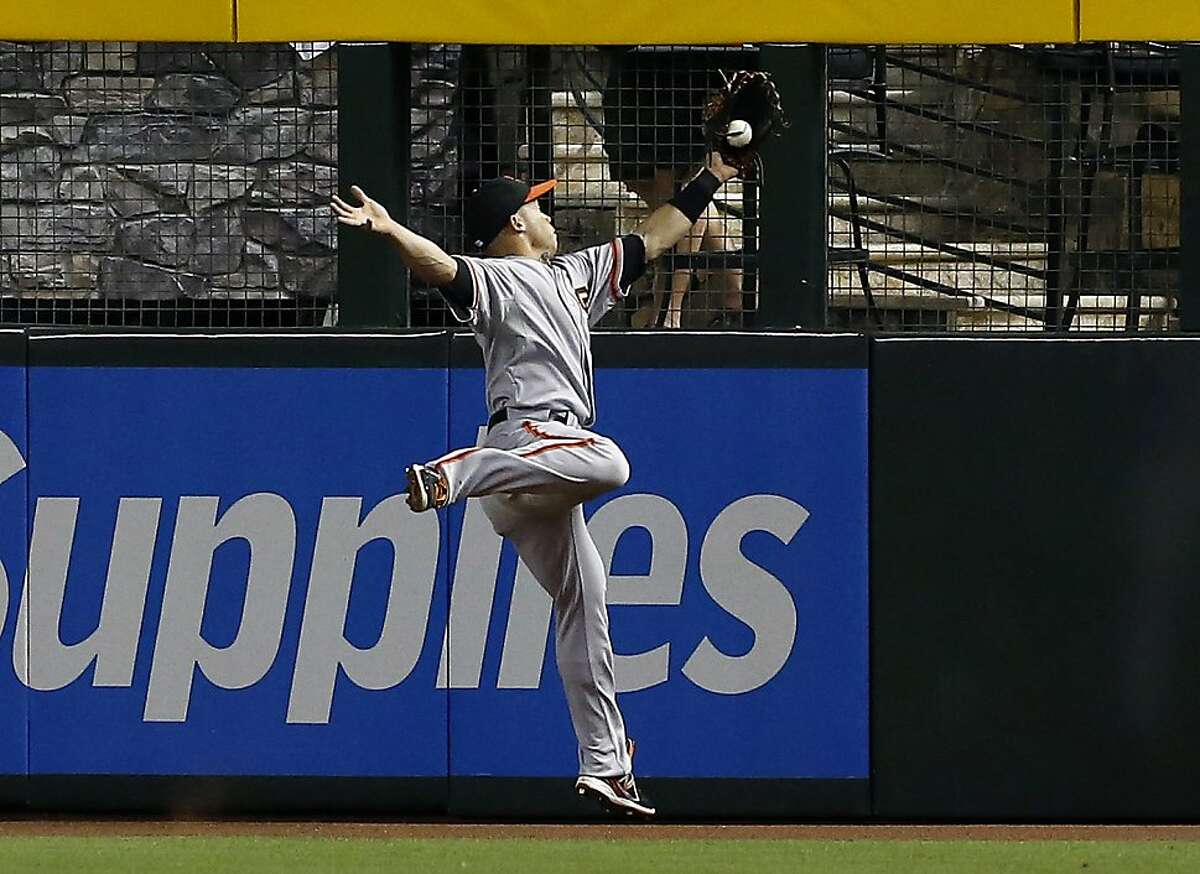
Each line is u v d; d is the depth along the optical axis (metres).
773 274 25.88
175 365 25.78
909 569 25.47
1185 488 25.30
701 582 25.56
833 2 25.11
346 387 25.67
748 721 25.58
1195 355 25.28
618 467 20.30
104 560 25.89
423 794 25.77
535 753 25.64
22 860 22.88
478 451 19.91
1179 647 25.33
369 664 25.75
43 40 25.48
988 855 23.16
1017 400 25.38
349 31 25.28
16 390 25.88
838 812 25.58
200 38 25.34
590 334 24.91
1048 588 25.41
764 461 25.52
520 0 25.25
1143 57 25.91
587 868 22.33
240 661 25.83
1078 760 25.41
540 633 25.62
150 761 25.92
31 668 25.94
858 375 25.44
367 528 25.70
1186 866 22.39
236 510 25.80
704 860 22.89
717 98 21.97
